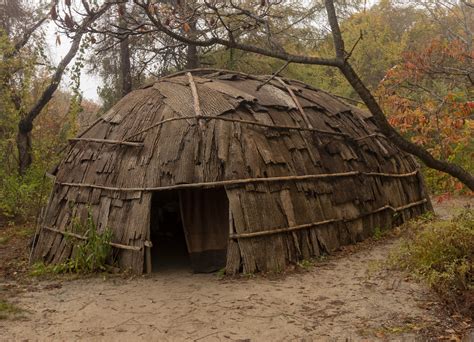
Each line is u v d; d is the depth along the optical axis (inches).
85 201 349.7
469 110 266.8
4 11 623.5
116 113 385.7
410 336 205.2
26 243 440.5
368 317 231.0
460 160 386.9
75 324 234.4
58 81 573.3
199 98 359.3
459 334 203.3
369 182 412.8
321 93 482.9
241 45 209.5
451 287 237.5
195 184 315.6
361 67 925.2
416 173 495.2
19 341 214.5
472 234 245.3
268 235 318.7
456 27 879.1
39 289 293.1
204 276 316.5
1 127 602.2
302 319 232.5
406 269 275.3
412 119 295.3
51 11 190.4
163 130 343.6
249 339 211.8
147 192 324.8
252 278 301.7
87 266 324.5
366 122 481.4
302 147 370.6
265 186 330.0
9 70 573.0
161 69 695.7
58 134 629.9
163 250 402.6
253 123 345.1
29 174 578.6
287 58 210.8
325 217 357.1
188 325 229.8
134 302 265.3
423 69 277.1
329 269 316.2
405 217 445.4
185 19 213.6
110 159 353.1
